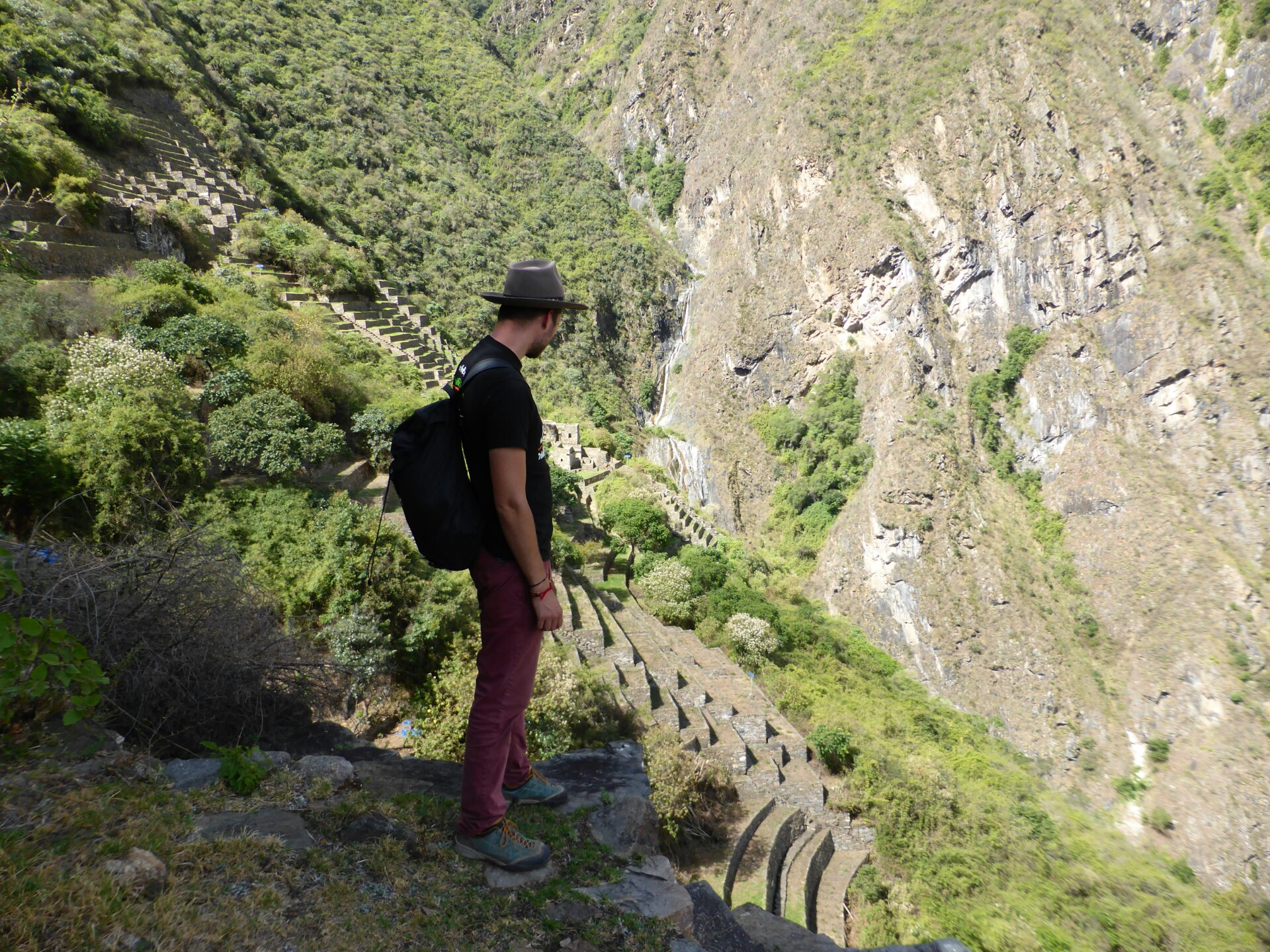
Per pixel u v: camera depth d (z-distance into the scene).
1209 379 71.25
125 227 22.92
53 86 26.69
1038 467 75.12
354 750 3.80
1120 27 88.50
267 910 2.15
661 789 13.95
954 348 80.31
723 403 86.06
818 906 16.47
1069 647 62.78
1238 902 31.02
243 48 63.50
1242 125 80.31
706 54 111.56
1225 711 55.56
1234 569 61.53
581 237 87.31
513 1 140.75
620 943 2.31
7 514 9.16
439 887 2.40
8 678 2.79
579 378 73.69
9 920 1.82
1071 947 19.38
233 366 16.80
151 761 3.13
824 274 83.62
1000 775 32.41
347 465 17.73
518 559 2.28
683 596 28.78
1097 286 76.62
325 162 59.94
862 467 76.19
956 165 81.44
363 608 10.89
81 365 12.62
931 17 91.62
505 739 2.50
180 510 11.20
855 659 43.12
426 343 33.03
